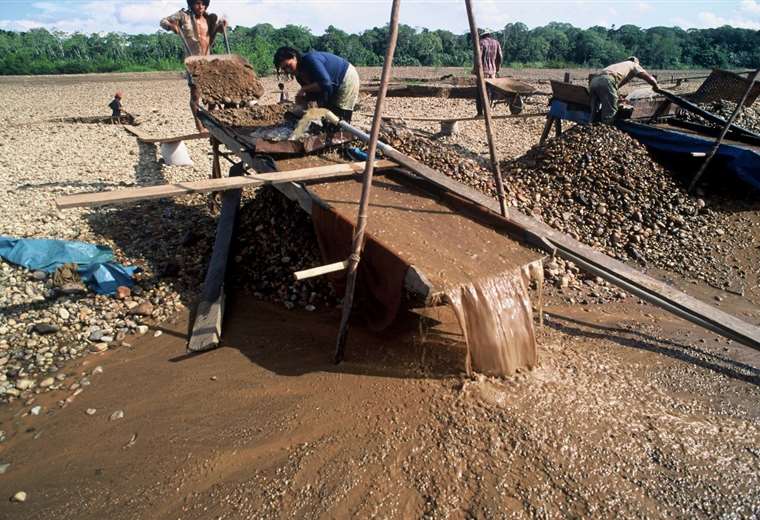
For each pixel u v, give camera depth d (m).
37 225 7.51
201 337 5.14
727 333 4.61
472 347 4.20
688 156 8.50
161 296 6.00
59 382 4.78
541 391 4.18
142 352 5.14
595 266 5.32
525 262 4.59
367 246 4.57
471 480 3.51
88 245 6.64
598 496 3.39
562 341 5.09
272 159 6.28
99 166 10.57
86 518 3.47
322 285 5.91
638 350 5.03
